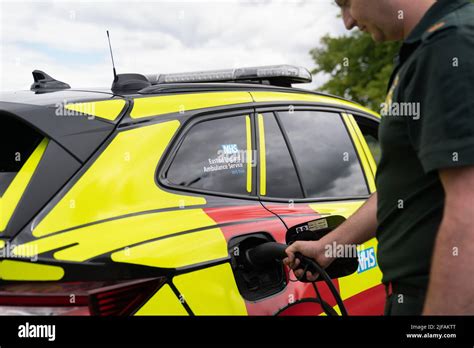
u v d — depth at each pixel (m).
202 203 2.25
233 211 2.32
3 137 2.13
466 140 1.22
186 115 2.36
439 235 1.25
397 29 1.47
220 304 2.05
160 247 1.95
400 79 1.37
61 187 1.94
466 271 1.21
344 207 2.89
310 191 2.79
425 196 1.39
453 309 1.23
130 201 2.04
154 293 1.88
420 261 1.41
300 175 2.77
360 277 2.82
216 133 2.45
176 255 1.96
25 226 1.86
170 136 2.26
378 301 2.92
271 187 2.60
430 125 1.26
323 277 1.95
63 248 1.82
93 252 1.83
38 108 2.08
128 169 2.08
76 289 1.78
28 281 1.82
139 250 1.90
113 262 1.83
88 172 2.00
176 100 2.39
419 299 1.42
